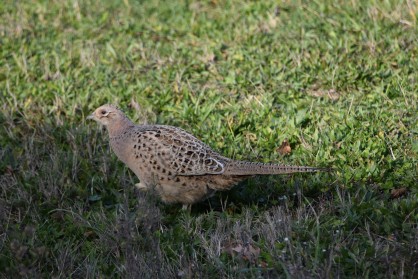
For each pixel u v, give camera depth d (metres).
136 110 18.52
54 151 17.19
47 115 18.86
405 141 15.96
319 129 16.75
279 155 15.99
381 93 17.84
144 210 13.46
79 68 21.23
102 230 14.09
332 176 14.85
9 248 13.66
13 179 16.23
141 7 25.91
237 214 14.34
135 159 14.81
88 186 16.19
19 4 26.41
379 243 12.84
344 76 18.72
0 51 22.58
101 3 26.56
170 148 14.39
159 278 12.57
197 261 12.95
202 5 25.45
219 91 19.08
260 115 17.50
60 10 25.69
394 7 22.09
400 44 20.00
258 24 22.64
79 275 13.29
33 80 20.84
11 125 18.47
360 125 16.48
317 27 21.58
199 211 15.13
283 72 19.33
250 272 12.38
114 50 21.72
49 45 22.94
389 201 14.40
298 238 12.84
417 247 12.24
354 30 20.97
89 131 17.75
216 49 21.06
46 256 13.31
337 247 12.60
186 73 20.28
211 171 14.11
